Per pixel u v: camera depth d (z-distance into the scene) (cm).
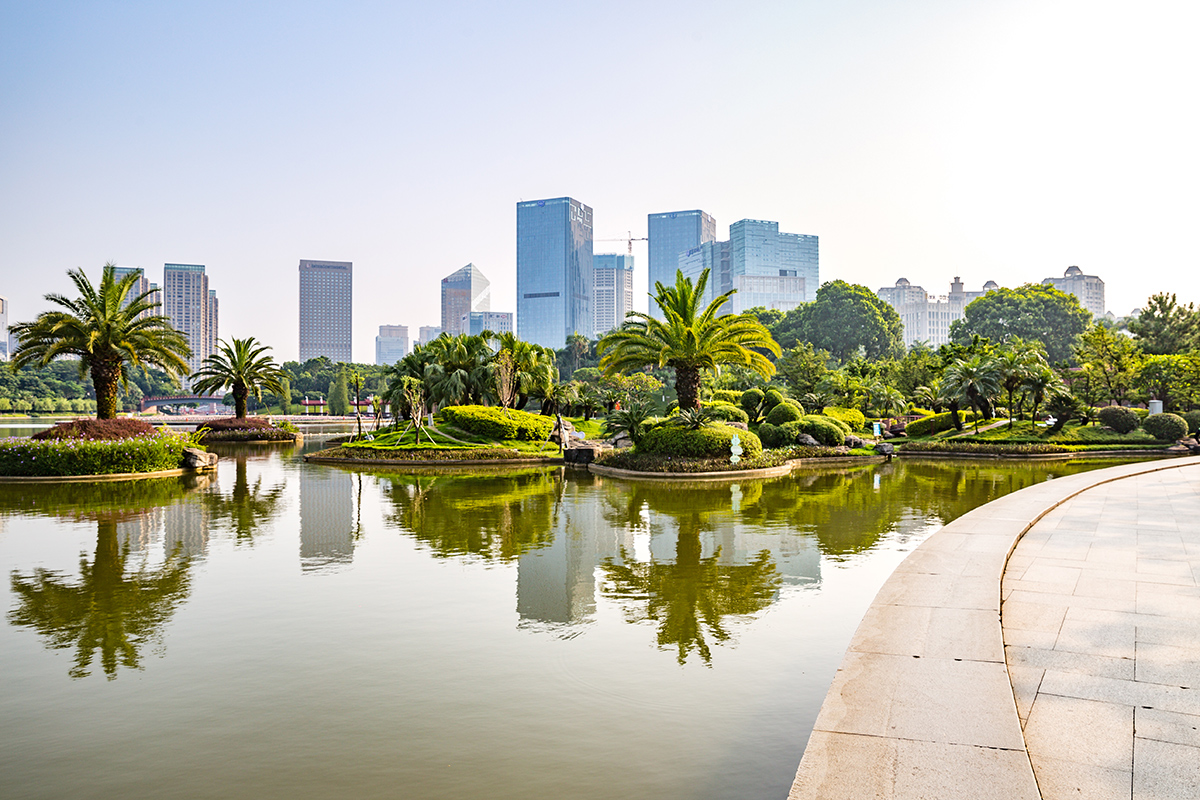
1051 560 1057
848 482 2536
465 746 573
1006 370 4703
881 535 1436
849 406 6044
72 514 1784
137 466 2777
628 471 2817
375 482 2597
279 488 2386
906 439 4975
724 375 7438
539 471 3100
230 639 829
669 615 905
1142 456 3862
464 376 5222
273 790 510
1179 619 771
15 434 6750
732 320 3175
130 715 633
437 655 773
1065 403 4469
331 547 1348
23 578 1115
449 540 1412
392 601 978
